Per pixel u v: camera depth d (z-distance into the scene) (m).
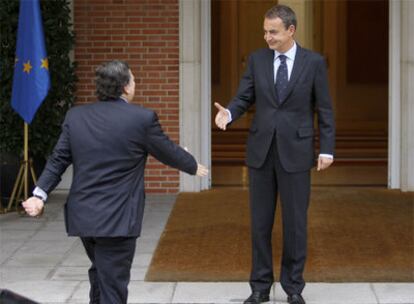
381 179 12.02
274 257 8.03
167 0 10.97
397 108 11.12
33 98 9.41
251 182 6.65
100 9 11.02
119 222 5.45
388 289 7.12
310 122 6.55
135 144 5.52
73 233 5.50
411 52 10.81
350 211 9.99
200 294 7.00
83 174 5.52
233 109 6.57
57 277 7.54
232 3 17.33
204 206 10.37
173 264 7.85
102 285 5.56
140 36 11.03
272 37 6.41
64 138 5.62
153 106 11.10
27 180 9.99
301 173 6.50
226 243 8.61
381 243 8.54
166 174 11.16
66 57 10.38
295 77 6.45
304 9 17.80
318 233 8.96
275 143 6.52
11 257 8.22
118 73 5.59
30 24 9.40
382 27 18.44
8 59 9.96
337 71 18.50
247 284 7.26
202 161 11.30
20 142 10.16
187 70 10.96
